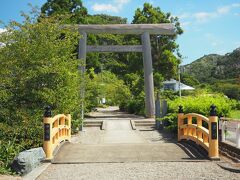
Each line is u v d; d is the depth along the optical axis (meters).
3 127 10.20
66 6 28.58
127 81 29.08
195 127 10.40
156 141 13.73
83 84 15.50
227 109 12.09
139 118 21.25
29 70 11.18
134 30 20.38
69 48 12.94
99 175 7.43
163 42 28.03
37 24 11.96
